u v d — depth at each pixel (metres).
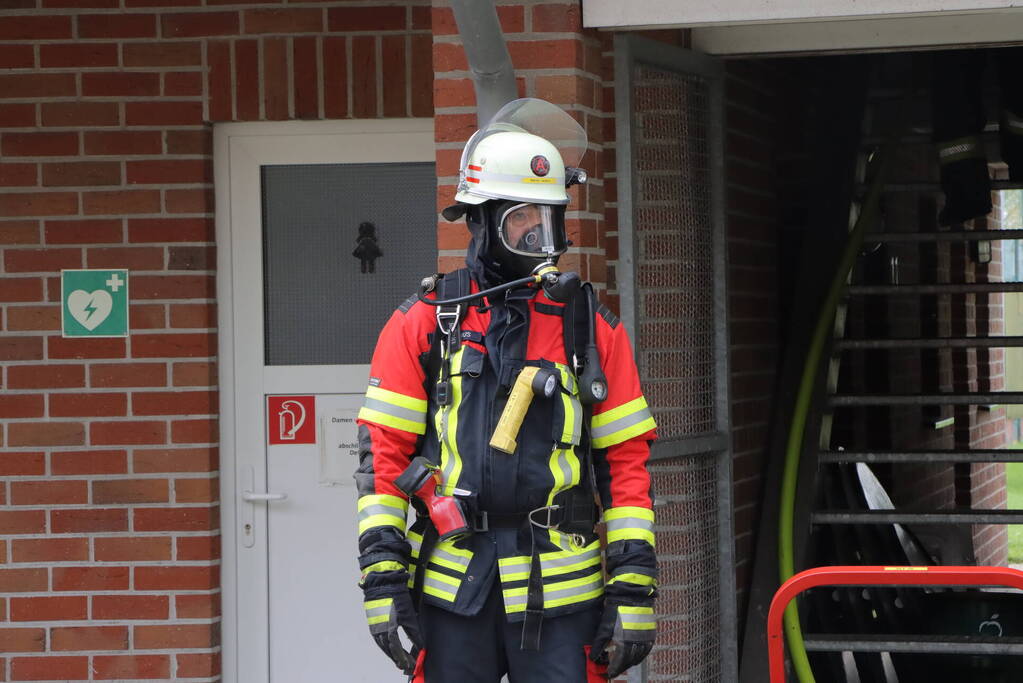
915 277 20.84
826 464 14.99
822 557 15.44
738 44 11.90
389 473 7.67
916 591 15.36
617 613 7.63
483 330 7.67
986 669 14.41
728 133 13.80
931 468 21.14
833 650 12.61
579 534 7.71
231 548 12.81
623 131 10.66
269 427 12.83
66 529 12.52
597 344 7.79
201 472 12.50
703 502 12.17
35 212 12.55
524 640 7.51
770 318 15.39
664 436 11.41
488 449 7.52
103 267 12.55
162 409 12.55
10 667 12.55
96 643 12.52
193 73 12.50
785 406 14.88
